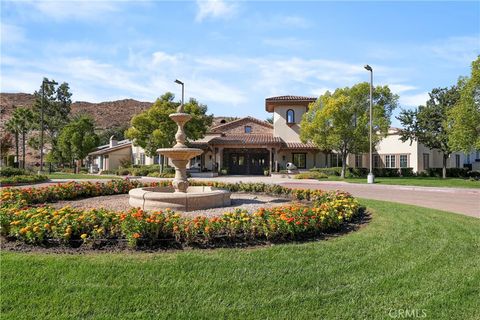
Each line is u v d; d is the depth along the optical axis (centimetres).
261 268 486
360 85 2827
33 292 406
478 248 609
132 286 423
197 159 3881
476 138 1988
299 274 468
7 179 2188
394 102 2909
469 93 2002
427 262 523
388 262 520
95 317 358
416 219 864
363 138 2809
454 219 877
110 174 3859
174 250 566
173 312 369
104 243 581
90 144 4431
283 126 3750
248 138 3662
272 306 384
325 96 3009
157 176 3111
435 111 2980
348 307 384
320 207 758
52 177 3091
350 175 3098
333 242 625
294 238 645
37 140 6016
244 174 3806
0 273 454
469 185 2211
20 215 621
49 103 6444
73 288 417
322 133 2919
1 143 4553
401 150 3369
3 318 353
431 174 3262
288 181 2734
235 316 364
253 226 620
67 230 567
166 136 2998
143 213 626
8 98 12500
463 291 423
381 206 1088
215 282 438
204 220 614
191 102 3372
